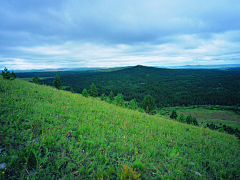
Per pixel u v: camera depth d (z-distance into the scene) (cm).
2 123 531
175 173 434
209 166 521
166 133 881
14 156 366
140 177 396
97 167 404
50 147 450
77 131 593
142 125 942
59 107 902
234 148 780
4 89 1030
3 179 307
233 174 490
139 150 566
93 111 1050
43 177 335
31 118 607
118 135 670
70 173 362
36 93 1141
